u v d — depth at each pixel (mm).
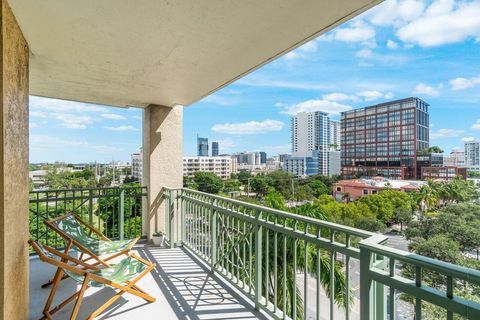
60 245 4258
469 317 971
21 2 1864
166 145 5066
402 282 1203
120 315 2533
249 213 2836
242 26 2211
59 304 2691
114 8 1975
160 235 4730
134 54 2779
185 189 4539
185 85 3820
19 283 2076
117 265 2920
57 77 3514
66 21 2139
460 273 995
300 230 2307
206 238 3830
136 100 4699
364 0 1846
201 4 1919
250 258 2766
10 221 1851
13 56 1963
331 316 1763
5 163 1743
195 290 3021
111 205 4848
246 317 2492
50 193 4160
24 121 2252
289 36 2383
